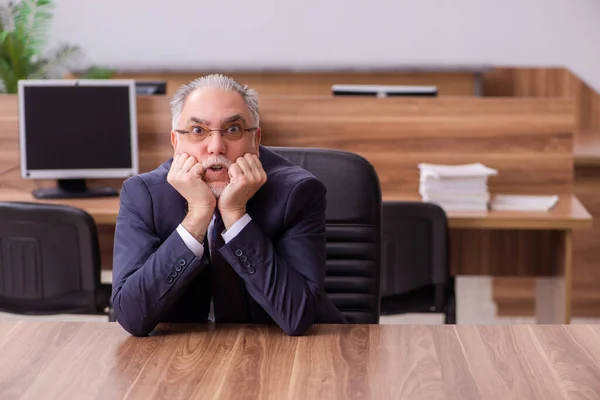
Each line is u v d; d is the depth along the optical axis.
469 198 4.35
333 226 2.73
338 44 8.22
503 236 4.75
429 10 8.15
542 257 4.75
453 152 4.64
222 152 2.14
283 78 7.75
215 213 2.20
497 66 8.05
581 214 4.27
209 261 2.20
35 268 3.67
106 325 2.15
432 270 3.86
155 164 4.66
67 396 1.75
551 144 4.64
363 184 2.71
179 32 8.24
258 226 2.21
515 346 2.01
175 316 2.28
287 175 2.28
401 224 3.82
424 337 2.07
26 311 3.75
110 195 4.51
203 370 1.88
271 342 2.04
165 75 7.78
